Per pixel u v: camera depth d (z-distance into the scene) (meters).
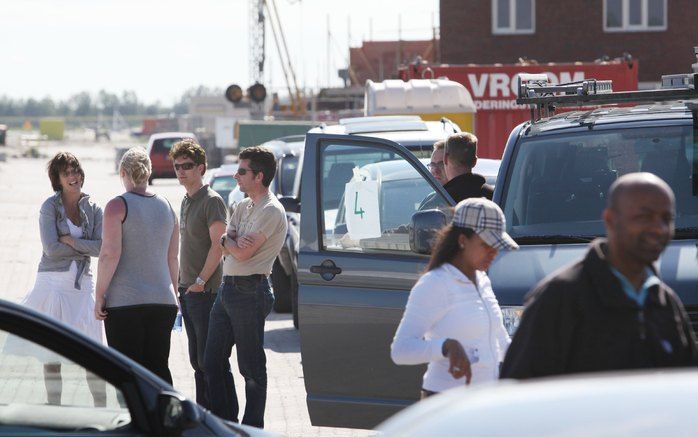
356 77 138.88
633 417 6.58
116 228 20.12
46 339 11.65
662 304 10.58
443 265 13.81
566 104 20.59
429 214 16.88
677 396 6.79
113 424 11.59
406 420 7.18
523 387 7.25
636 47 96.25
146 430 11.50
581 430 6.50
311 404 19.52
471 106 50.16
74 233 21.92
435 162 22.67
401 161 20.27
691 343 10.81
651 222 10.23
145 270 20.33
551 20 96.25
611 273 10.48
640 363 10.46
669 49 96.12
